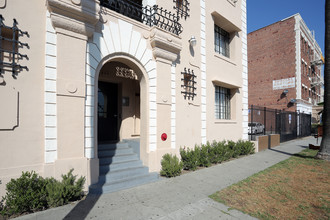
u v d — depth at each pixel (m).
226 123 8.32
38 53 3.64
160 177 5.20
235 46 9.19
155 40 5.25
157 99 5.48
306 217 3.15
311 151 9.16
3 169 3.22
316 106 22.30
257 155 8.46
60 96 3.76
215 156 6.85
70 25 3.86
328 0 7.07
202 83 7.09
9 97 3.31
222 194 4.09
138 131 7.20
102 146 5.45
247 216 3.18
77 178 3.89
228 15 8.70
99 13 4.41
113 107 6.85
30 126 3.50
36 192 3.27
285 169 6.05
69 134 3.85
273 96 19.95
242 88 9.55
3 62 3.24
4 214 3.03
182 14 6.40
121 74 6.75
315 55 23.14
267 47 20.66
